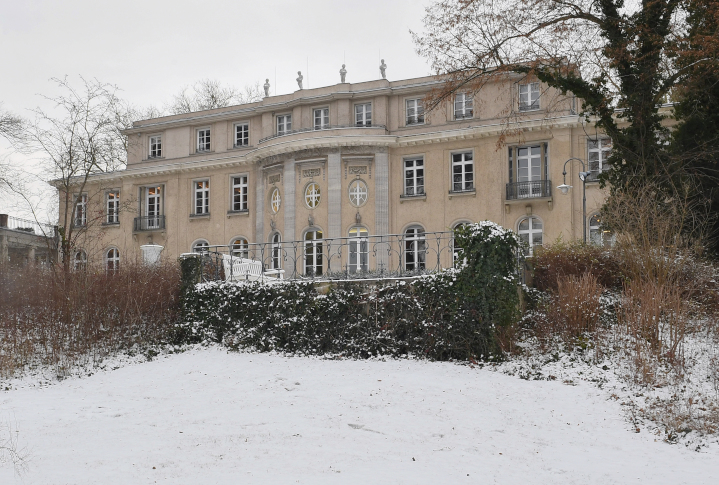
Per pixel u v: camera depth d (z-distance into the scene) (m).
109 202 40.38
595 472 8.01
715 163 18.09
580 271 15.34
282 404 11.58
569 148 29.84
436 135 31.95
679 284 14.14
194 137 38.59
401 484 7.41
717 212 17.48
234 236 36.53
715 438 9.10
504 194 30.77
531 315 14.67
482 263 14.15
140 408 11.98
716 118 18.47
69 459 8.48
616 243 15.47
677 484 7.57
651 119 18.42
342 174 32.81
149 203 39.38
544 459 8.52
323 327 15.73
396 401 11.30
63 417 11.38
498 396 11.41
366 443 9.12
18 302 17.30
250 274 19.38
